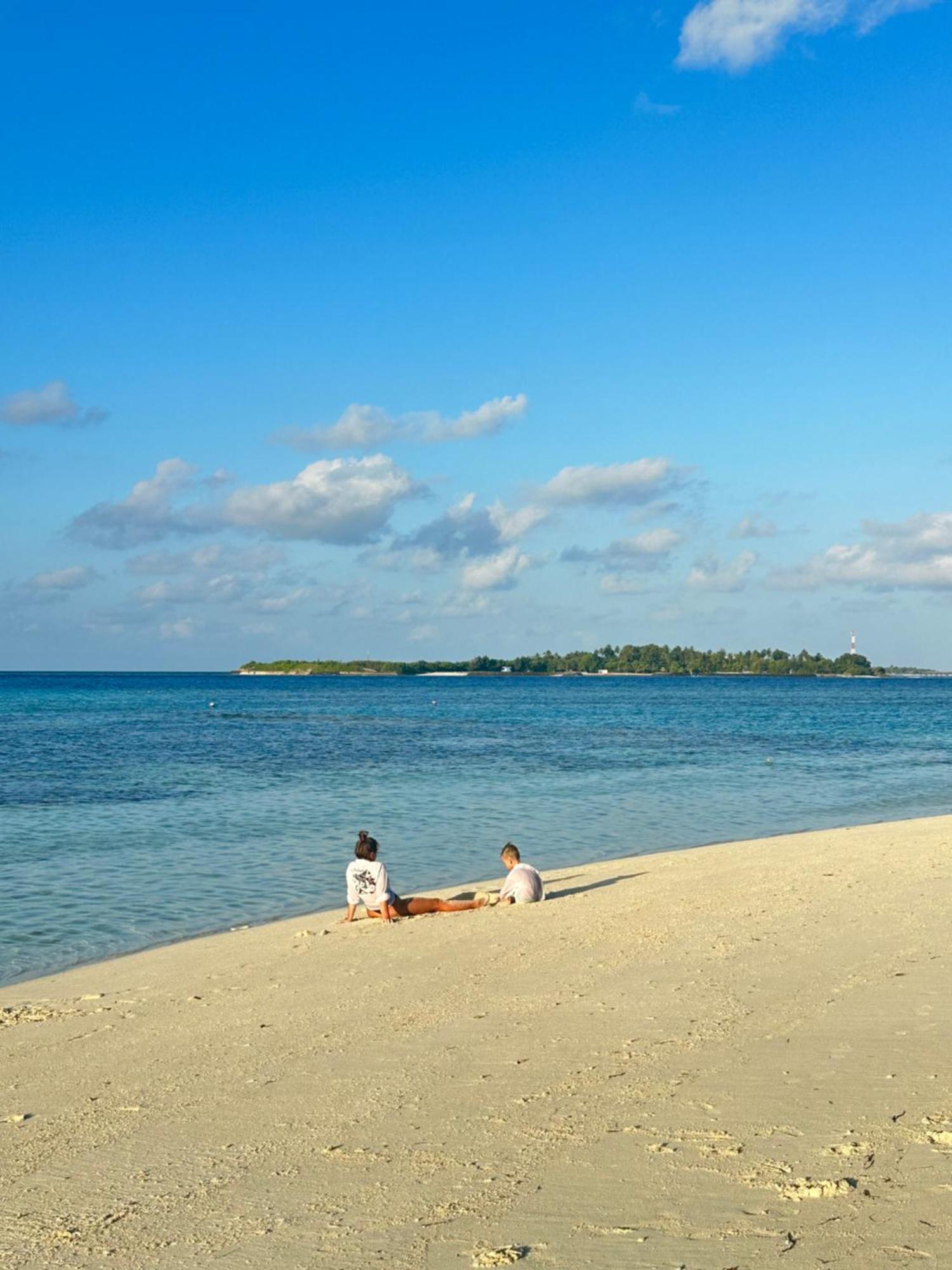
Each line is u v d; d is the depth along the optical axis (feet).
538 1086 22.81
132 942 46.70
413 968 36.06
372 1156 19.71
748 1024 26.35
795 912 41.75
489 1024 28.14
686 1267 14.73
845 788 112.68
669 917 42.27
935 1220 15.46
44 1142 22.00
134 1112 23.45
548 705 382.22
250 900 55.26
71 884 59.26
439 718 277.03
